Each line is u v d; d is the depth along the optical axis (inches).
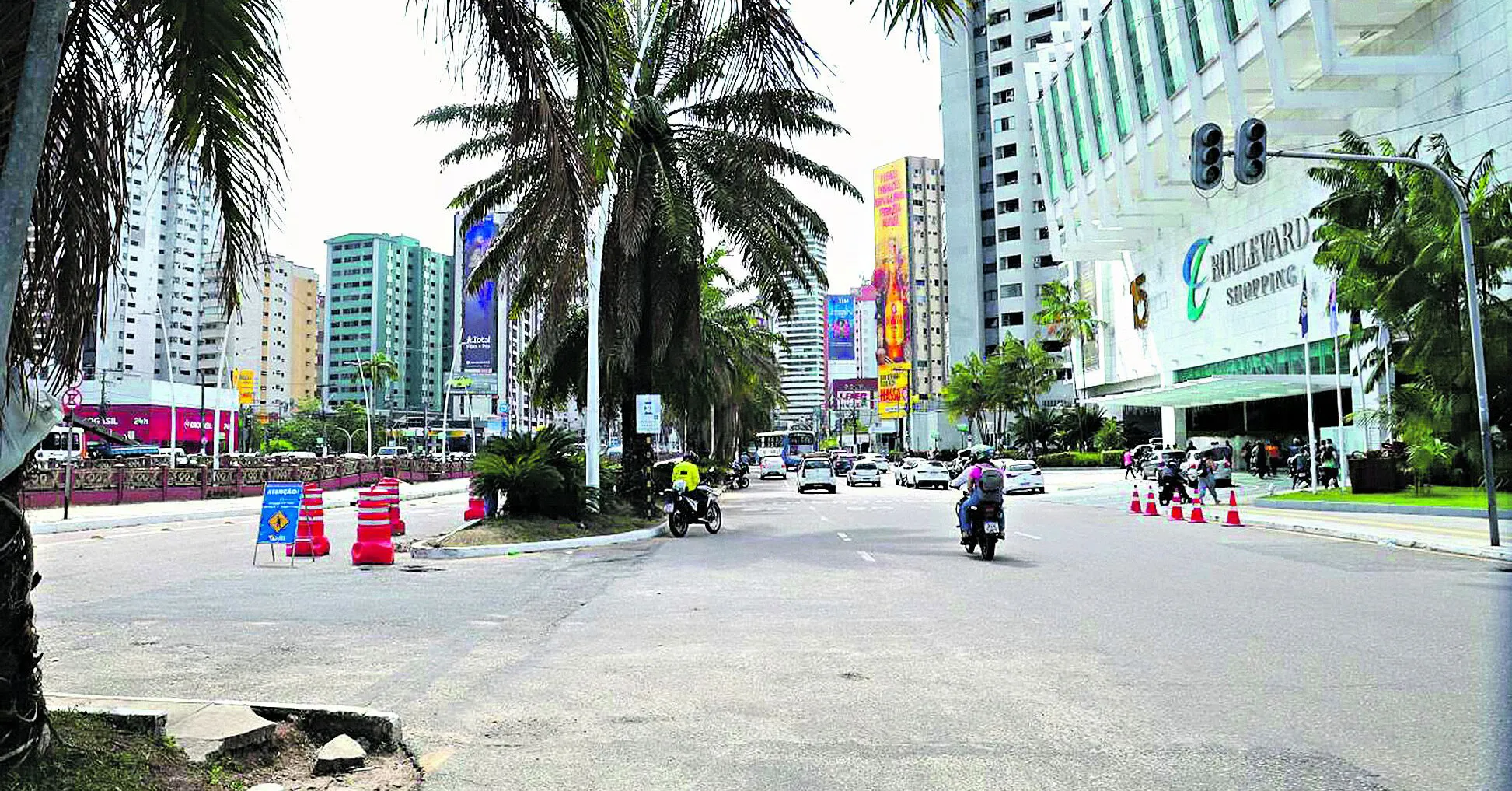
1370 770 194.1
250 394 2199.8
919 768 199.2
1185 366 2220.7
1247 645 325.7
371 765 203.0
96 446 2368.4
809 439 3769.7
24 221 141.3
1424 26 1343.5
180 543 757.9
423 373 5187.0
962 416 3585.1
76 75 180.9
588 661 307.7
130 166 191.9
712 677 284.5
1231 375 1785.2
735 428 2289.6
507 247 927.7
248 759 197.0
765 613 402.9
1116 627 362.9
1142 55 1818.4
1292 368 1791.3
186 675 287.4
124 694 264.7
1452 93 1295.5
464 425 5049.2
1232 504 933.2
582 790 188.4
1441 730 221.3
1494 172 1068.5
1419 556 626.8
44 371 173.5
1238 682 271.1
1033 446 3353.8
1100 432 3029.0
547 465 791.7
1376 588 469.4
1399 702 247.6
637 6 633.0
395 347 5019.7
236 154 207.9
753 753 210.5
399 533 833.5
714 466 1955.0
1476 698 250.2
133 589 485.7
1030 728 227.3
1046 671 287.4
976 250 4293.8
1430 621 372.8
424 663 304.7
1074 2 2908.5
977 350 4247.0
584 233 227.0
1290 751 207.2
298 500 639.1
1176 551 666.2
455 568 584.1
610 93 230.1
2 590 150.6
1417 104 1364.4
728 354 1581.0
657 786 189.9
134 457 2303.2
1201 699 252.4
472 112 896.9
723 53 209.5
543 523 768.9
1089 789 185.3
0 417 151.2
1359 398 1523.1
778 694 263.1
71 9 180.9
